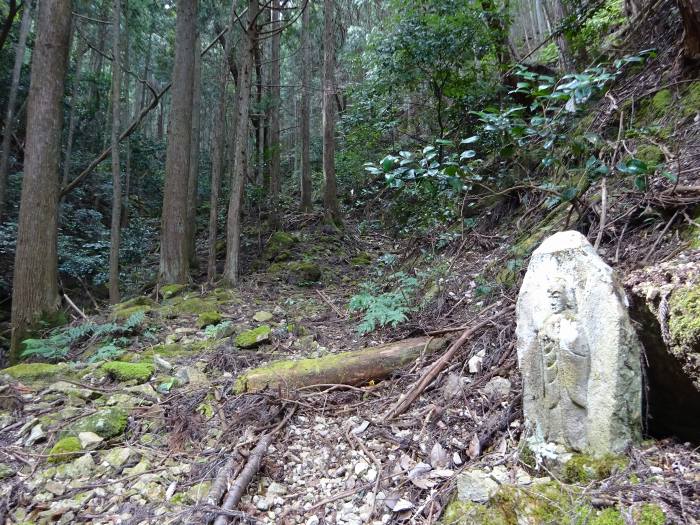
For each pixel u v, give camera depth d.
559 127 5.76
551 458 2.26
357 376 3.91
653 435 2.43
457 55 7.93
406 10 8.49
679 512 1.75
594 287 2.21
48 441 3.36
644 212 3.63
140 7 13.83
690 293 2.03
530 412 2.45
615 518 1.81
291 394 3.69
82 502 2.76
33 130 6.18
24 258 6.12
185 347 5.21
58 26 6.24
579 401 2.22
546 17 11.55
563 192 4.05
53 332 5.90
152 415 3.66
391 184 3.73
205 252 11.15
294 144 21.98
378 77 9.09
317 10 16.28
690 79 4.94
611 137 5.17
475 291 4.76
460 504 2.29
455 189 3.68
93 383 4.30
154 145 16.23
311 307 6.58
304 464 3.04
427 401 3.44
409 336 4.62
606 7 8.12
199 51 10.91
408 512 2.49
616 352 2.12
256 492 2.78
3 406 3.81
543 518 1.98
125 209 13.48
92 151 15.08
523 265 4.50
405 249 7.80
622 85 5.88
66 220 11.26
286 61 20.19
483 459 2.66
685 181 3.63
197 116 10.47
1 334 7.65
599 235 3.56
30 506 2.75
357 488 2.74
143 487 2.86
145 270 10.13
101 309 7.48
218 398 3.80
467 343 3.83
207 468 2.98
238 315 6.36
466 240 6.36
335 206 11.98
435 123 10.41
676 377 2.13
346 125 11.86
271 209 11.71
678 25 5.70
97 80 15.13
